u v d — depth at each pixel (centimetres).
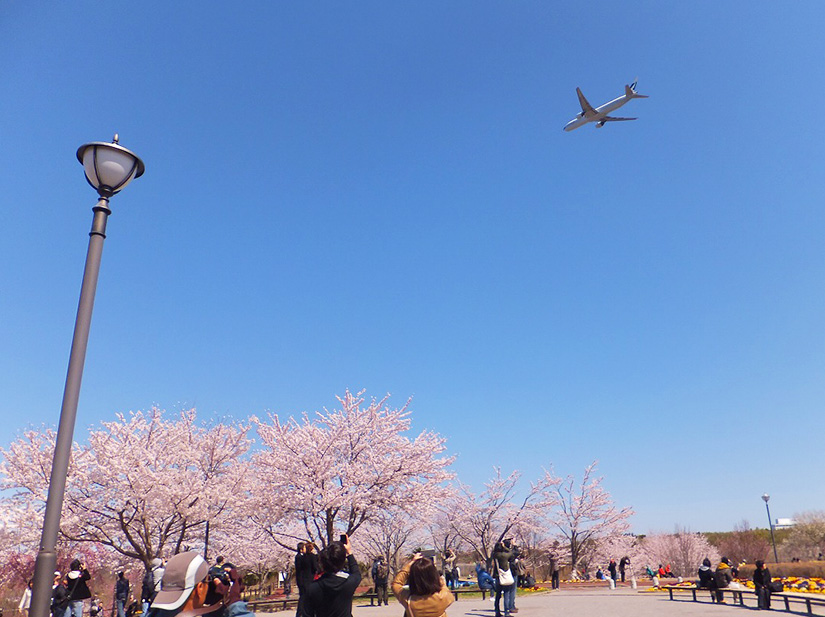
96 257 589
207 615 369
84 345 554
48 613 479
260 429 2636
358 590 3544
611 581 2970
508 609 1464
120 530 2472
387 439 2769
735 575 2792
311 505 2483
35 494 2330
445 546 4597
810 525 7569
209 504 2489
